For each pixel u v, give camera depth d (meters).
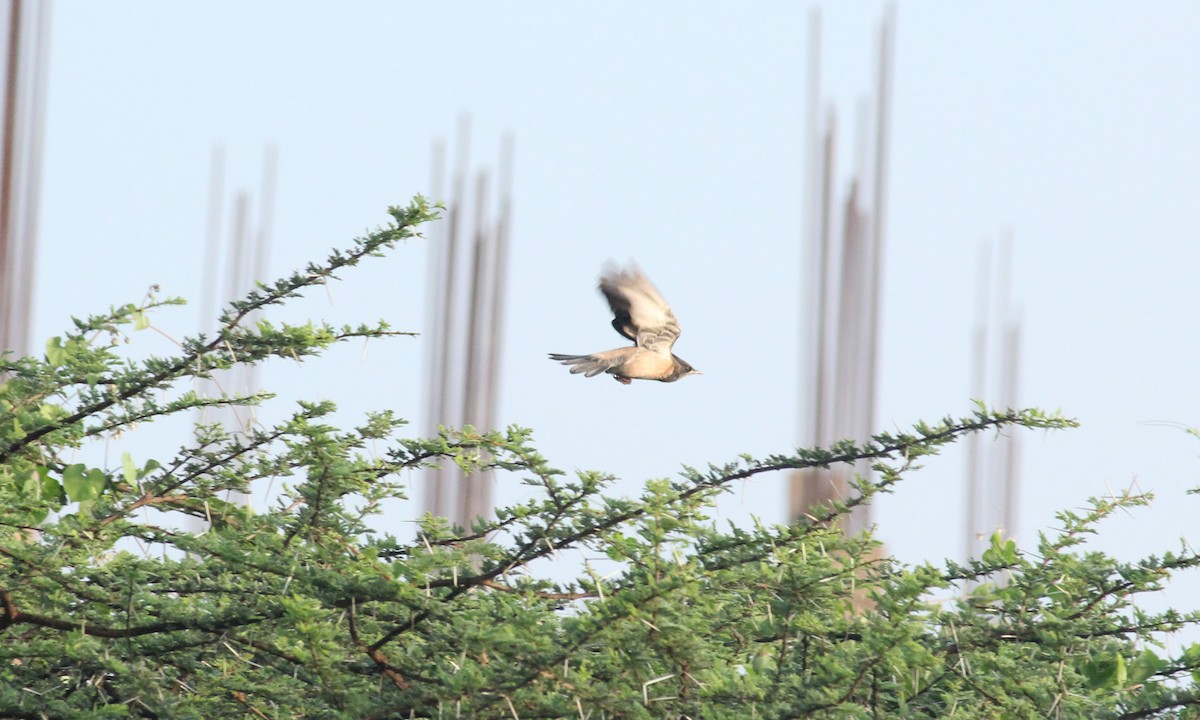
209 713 11.30
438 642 10.70
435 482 27.39
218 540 10.95
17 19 22.64
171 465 12.30
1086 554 12.40
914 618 10.61
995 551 13.09
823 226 30.70
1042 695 11.01
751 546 11.73
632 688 9.73
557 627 10.29
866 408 30.34
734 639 11.80
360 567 10.99
